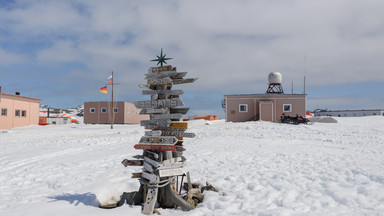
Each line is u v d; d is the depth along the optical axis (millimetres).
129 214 4395
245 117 33375
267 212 4387
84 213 4301
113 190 5738
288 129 23250
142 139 5188
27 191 5992
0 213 4281
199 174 7387
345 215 4270
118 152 11898
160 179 5016
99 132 24078
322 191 5543
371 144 13867
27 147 13852
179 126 5203
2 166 8984
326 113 59562
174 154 5387
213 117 50594
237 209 4684
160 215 4562
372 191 5336
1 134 22922
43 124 41750
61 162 9594
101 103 46281
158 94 5367
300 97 32562
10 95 33938
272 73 38688
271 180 6477
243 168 8023
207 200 5164
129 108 47688
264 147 12586
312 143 14352
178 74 5359
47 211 4367
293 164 8453
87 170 8242
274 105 32781
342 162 8438
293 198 5195
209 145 13438
